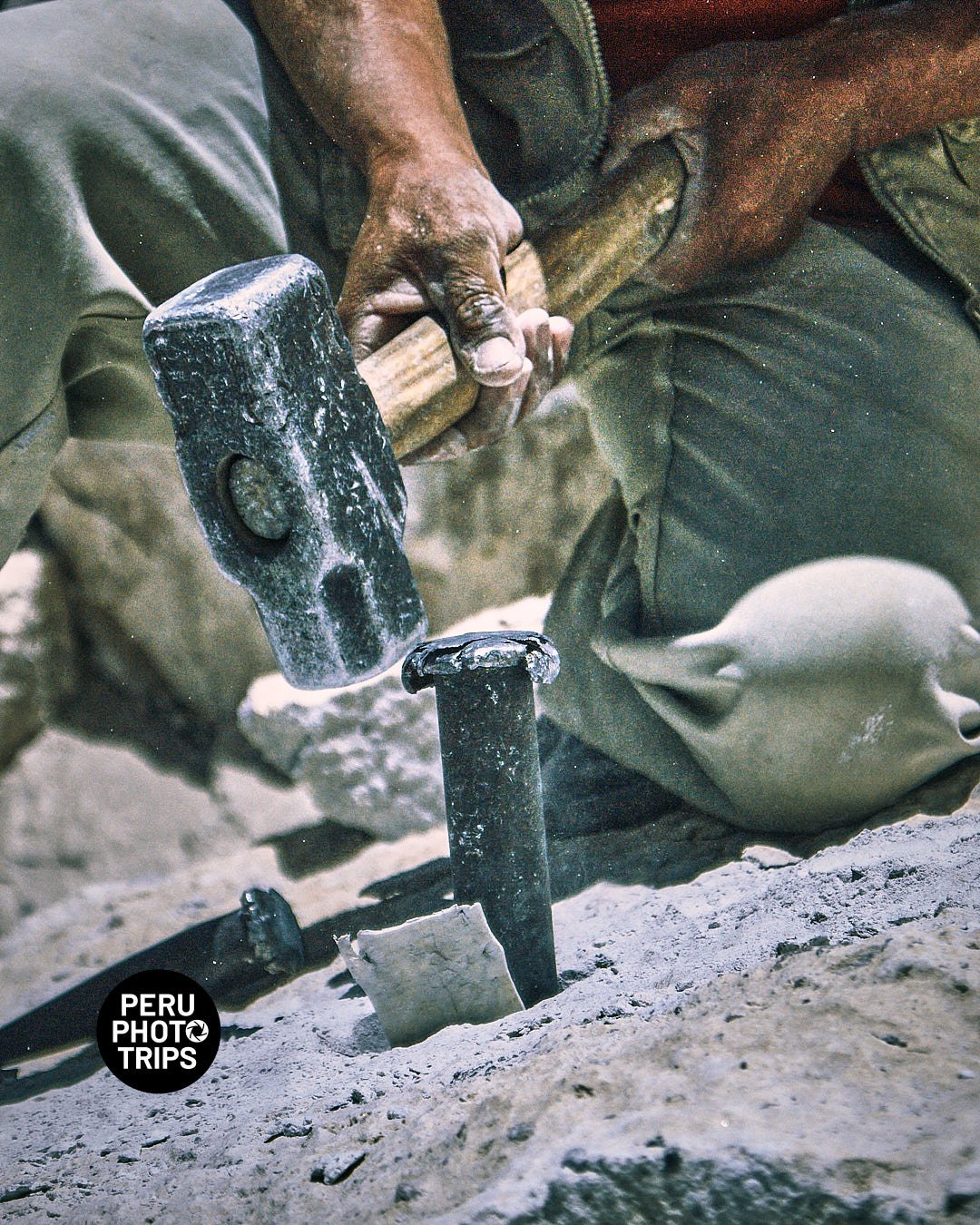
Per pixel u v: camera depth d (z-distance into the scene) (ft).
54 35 11.10
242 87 11.51
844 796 11.57
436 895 13.01
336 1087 8.12
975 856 9.20
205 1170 7.11
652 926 10.12
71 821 15.80
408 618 8.48
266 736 16.14
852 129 11.59
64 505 16.98
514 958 9.10
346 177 11.60
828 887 9.22
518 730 9.14
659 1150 5.37
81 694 16.90
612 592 13.26
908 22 11.55
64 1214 7.07
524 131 12.05
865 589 11.41
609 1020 7.48
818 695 11.23
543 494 18.44
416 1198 5.90
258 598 8.20
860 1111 5.40
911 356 11.88
